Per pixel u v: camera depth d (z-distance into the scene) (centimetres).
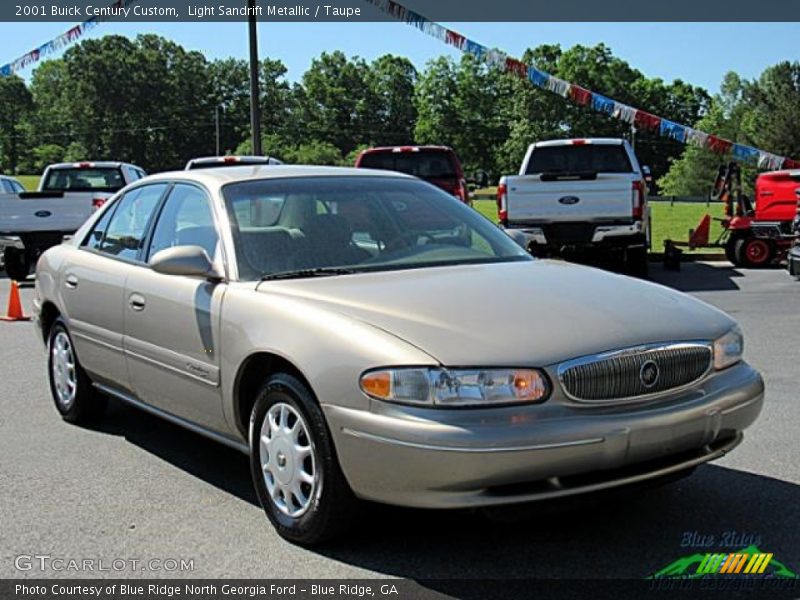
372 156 1744
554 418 377
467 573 400
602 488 388
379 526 449
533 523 451
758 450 556
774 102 8512
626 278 490
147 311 532
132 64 10762
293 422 432
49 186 1895
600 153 1575
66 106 10950
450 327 398
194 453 580
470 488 372
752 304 1181
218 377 474
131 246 583
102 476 537
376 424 382
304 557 420
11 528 461
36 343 982
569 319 410
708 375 421
